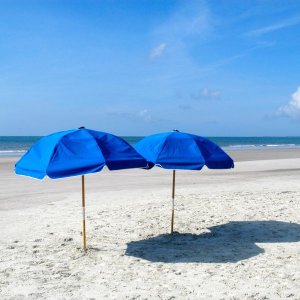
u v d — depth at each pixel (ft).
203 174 66.23
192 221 30.60
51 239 25.54
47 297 16.46
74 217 31.86
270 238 26.02
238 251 23.08
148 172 69.92
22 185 52.75
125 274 19.19
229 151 157.69
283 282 18.10
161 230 27.91
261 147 226.38
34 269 19.89
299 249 23.54
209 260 21.39
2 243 24.66
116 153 19.76
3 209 35.53
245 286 17.62
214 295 16.62
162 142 22.00
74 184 53.78
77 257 21.85
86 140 19.94
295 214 33.17
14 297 16.46
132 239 25.62
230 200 39.22
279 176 62.49
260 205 36.76
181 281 18.24
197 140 22.94
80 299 16.25
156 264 20.71
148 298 16.30
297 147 230.48
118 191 46.50
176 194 43.70
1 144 266.36
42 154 19.42
